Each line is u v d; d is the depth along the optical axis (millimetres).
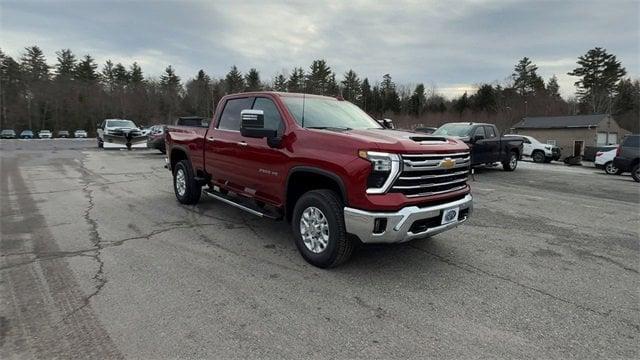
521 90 79000
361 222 3789
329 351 2840
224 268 4277
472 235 5785
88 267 4238
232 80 82625
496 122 63844
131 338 2943
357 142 3898
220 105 6191
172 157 7520
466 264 4594
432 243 5316
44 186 9336
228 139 5680
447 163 4152
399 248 5062
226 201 5758
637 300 3775
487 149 13914
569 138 47406
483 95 76688
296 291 3764
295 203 4781
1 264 4293
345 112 5484
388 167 3766
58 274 4047
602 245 5488
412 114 82312
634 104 76500
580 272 4453
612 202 8898
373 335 3059
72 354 2742
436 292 3832
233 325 3148
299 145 4449
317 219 4305
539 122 51594
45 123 75438
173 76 90250
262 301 3551
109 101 79062
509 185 11391
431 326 3211
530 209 7840
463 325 3242
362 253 4844
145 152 21141
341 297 3666
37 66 77875
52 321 3156
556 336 3121
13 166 13586
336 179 3971
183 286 3814
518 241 5559
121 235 5391
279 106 4941
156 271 4164
